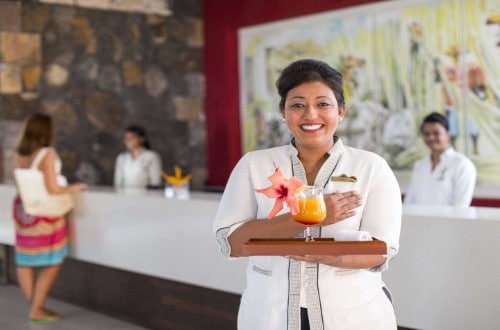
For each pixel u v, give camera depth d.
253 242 2.07
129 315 5.39
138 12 8.48
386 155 7.08
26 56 7.75
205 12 8.90
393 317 2.23
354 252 1.99
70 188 5.40
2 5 7.61
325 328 2.14
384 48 7.02
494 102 6.21
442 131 4.79
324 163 2.22
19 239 5.40
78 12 8.08
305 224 2.06
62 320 5.50
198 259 4.48
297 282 2.15
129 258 5.07
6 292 6.53
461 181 4.75
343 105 2.25
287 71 2.21
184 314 4.85
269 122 8.19
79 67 8.09
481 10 6.26
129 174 7.23
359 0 7.18
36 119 5.34
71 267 6.02
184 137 8.84
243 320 2.28
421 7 6.69
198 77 8.93
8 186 6.42
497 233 3.05
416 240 3.34
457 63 6.46
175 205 4.63
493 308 3.07
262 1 8.16
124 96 8.41
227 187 2.32
